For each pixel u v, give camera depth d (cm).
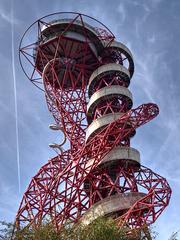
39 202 7738
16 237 3825
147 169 7294
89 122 8712
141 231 4628
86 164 7588
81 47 8988
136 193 6681
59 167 8444
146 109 7350
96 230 3934
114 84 8781
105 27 9356
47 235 3803
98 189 7312
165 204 6594
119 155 7269
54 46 8975
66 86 9312
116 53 9456
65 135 8675
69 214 7262
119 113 7738
